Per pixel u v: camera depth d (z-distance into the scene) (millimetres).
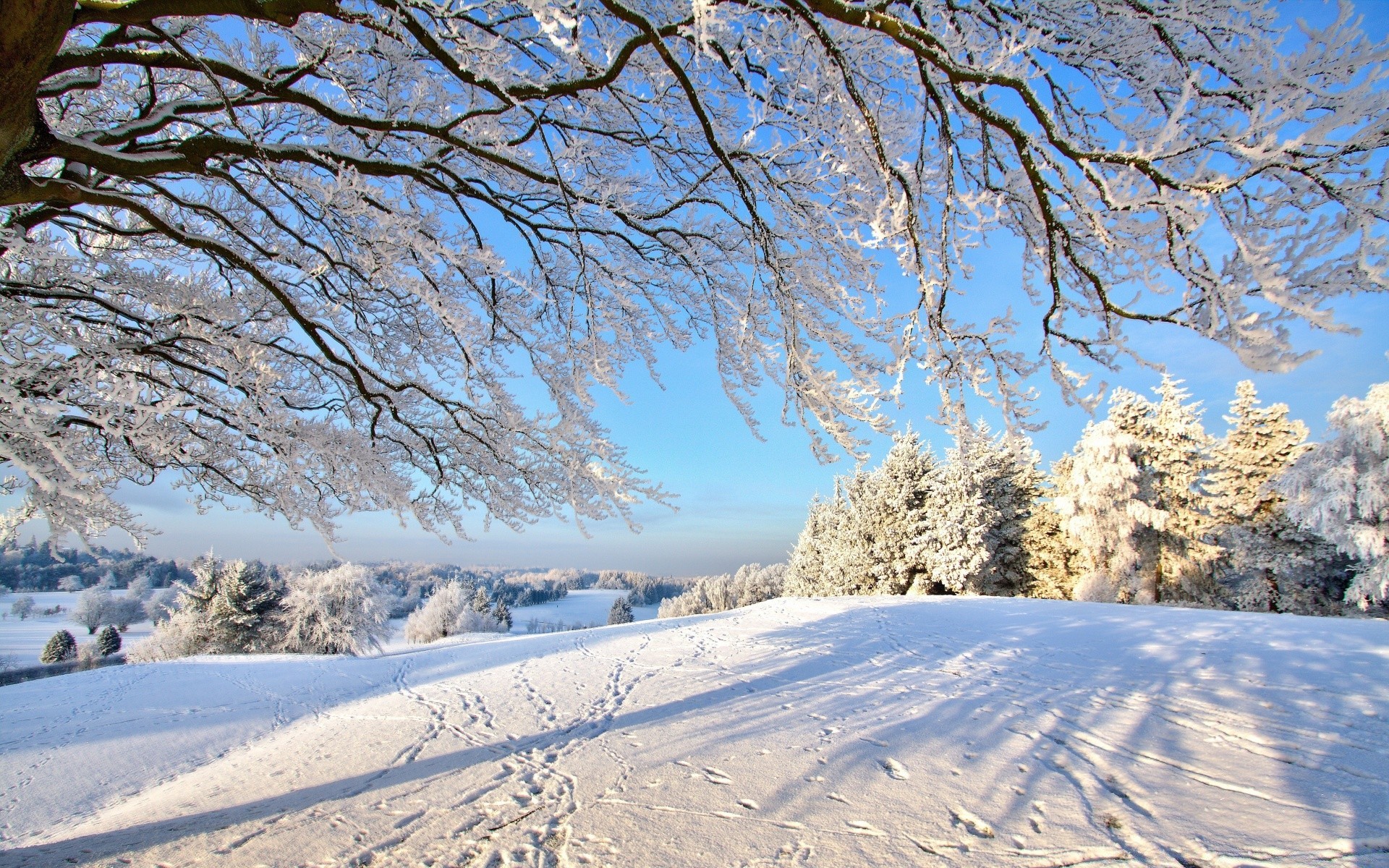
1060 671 8398
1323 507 16797
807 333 3779
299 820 4852
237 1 2109
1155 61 2938
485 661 13016
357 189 2979
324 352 4086
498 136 3430
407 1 2449
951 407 3598
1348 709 5969
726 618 16125
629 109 3887
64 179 2732
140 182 3854
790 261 3688
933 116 3148
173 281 4477
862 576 25969
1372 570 16672
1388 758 4832
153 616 53125
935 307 3148
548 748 6418
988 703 6984
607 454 4168
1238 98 2574
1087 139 3375
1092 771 4926
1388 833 3715
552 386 4859
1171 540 23812
